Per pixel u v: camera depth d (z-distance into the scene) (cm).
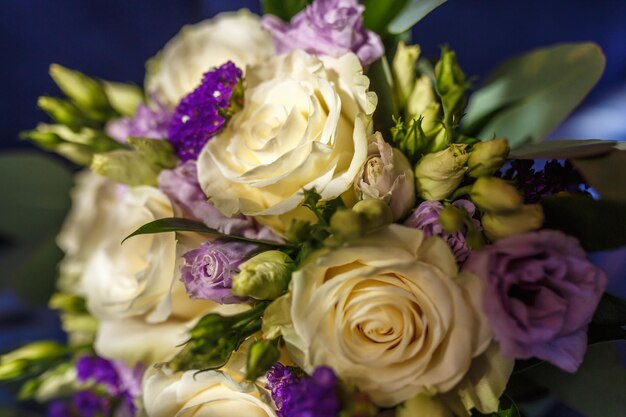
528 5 55
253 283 29
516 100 39
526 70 39
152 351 35
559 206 31
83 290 42
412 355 28
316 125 31
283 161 31
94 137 42
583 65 37
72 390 45
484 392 29
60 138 42
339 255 28
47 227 50
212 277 31
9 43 61
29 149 63
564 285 28
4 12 60
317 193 30
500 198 28
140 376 37
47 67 62
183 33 42
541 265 27
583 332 29
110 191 43
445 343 28
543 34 56
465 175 30
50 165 48
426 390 28
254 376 28
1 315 53
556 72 38
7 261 50
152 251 34
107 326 37
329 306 28
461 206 30
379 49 34
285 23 39
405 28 36
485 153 29
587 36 56
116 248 38
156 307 35
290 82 33
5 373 41
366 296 28
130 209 36
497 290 27
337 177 31
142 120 39
